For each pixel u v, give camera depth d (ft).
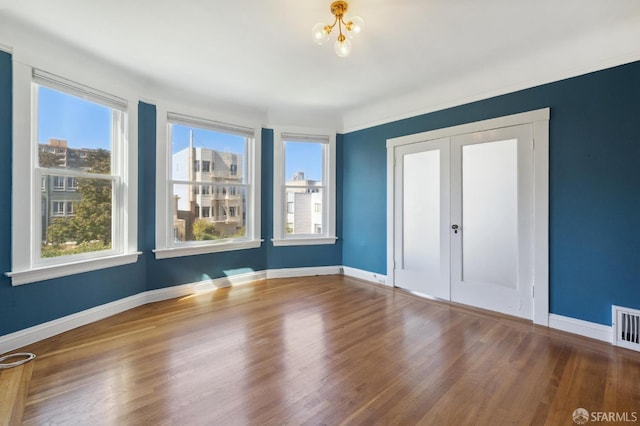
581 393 5.80
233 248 13.25
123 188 10.01
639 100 7.49
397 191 12.80
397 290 12.59
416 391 5.86
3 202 7.22
